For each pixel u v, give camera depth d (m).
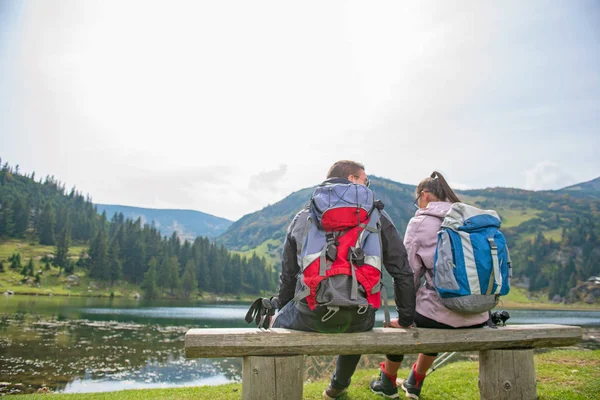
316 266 2.73
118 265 150.88
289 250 3.13
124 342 30.20
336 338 2.81
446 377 6.85
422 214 3.67
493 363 3.32
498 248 3.12
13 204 187.12
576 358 8.80
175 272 152.12
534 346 3.46
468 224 3.19
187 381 18.06
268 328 2.93
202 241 192.00
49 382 16.61
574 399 4.75
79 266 153.25
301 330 2.88
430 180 4.05
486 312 3.52
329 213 2.79
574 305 179.62
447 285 3.11
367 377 6.34
